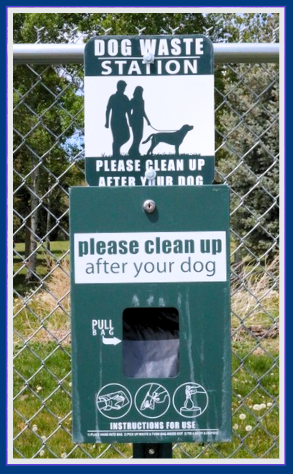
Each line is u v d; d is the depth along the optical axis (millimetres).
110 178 1897
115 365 1794
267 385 3877
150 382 1800
